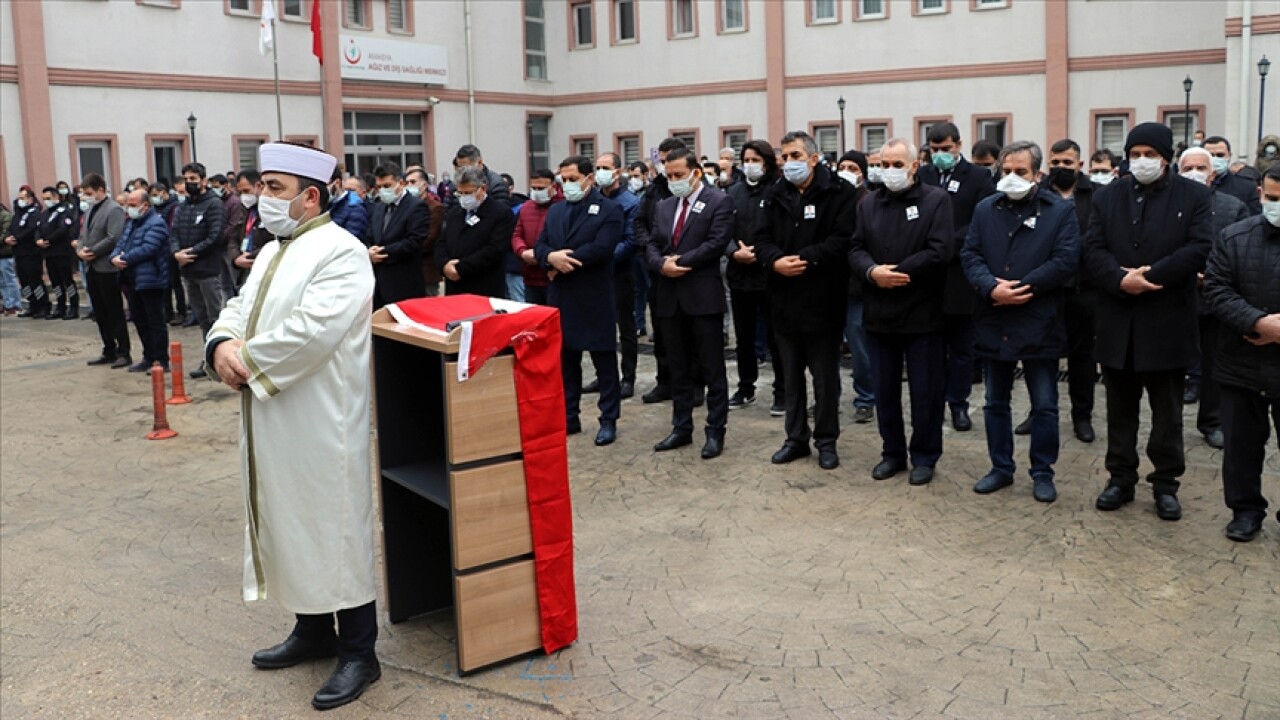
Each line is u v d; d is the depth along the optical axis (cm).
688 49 2645
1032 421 616
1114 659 423
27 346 1320
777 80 2523
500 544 426
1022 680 408
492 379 417
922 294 632
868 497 628
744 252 758
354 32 2370
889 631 454
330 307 389
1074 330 724
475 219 820
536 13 2817
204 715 410
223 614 506
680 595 498
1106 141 2253
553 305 768
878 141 2464
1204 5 2111
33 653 470
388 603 477
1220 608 466
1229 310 523
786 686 410
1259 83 1878
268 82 2225
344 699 408
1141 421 789
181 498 686
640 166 1332
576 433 798
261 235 1023
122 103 2003
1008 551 538
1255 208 772
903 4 2383
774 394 837
